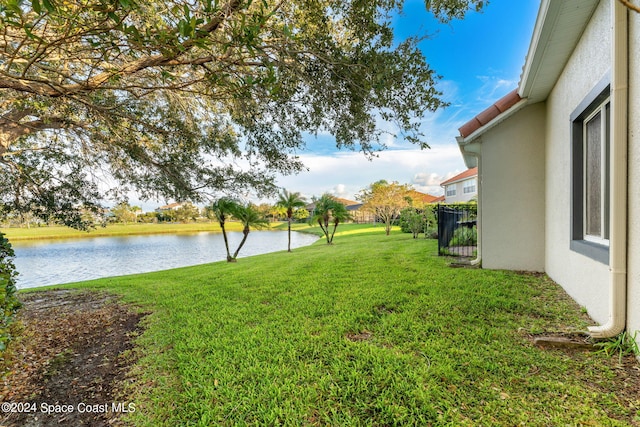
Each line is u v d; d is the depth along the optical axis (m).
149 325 4.39
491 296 4.51
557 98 4.96
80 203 6.79
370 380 2.51
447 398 2.24
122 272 14.57
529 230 6.16
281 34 3.21
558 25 3.60
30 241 31.94
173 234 42.41
